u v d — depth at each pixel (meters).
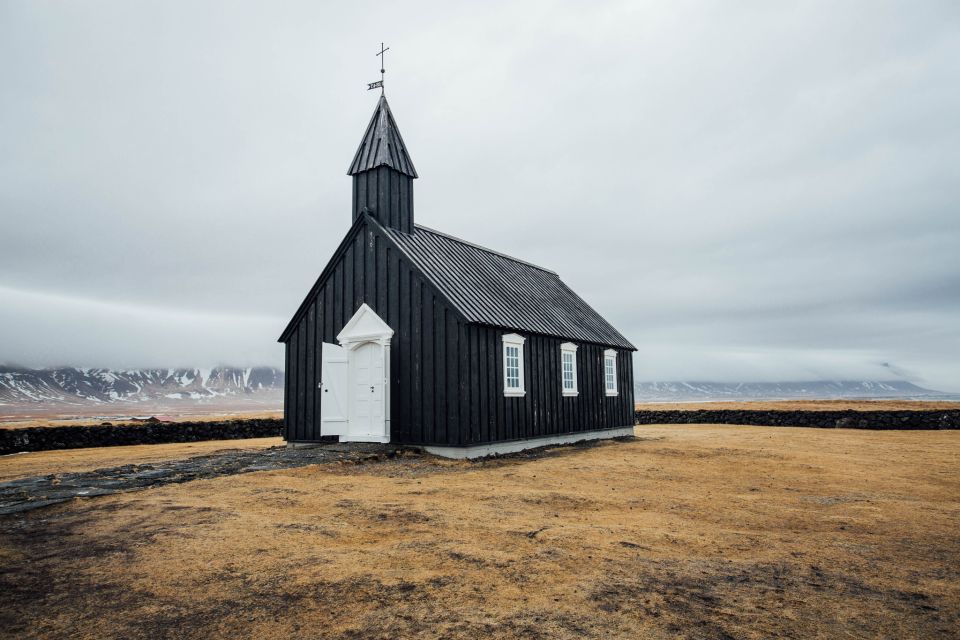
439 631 5.02
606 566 6.71
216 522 8.40
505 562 6.79
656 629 5.09
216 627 5.11
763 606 5.63
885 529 8.52
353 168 19.73
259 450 18.56
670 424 36.66
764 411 34.25
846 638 4.98
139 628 5.09
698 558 7.08
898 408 34.38
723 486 11.98
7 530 8.00
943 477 13.19
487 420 16.75
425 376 16.70
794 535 8.19
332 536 7.86
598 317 27.41
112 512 8.96
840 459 16.09
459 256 21.09
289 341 20.05
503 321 17.88
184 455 18.78
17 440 21.91
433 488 11.38
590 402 23.06
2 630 5.06
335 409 18.02
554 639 4.88
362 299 18.34
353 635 4.96
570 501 10.31
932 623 5.29
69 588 5.98
